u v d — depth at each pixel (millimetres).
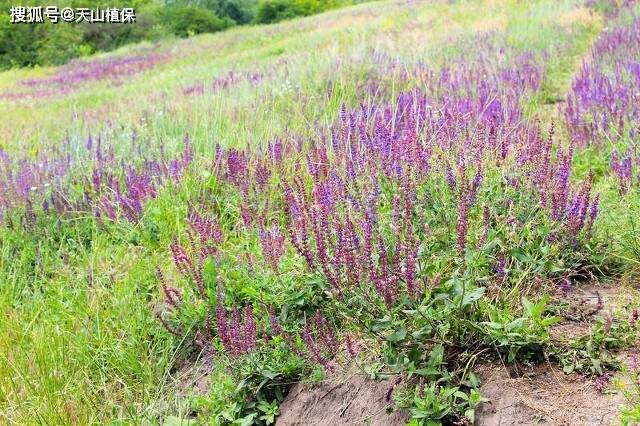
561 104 6703
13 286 4105
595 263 3088
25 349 3580
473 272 2783
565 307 2803
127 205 4688
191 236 3807
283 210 4133
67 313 3785
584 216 2963
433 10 21250
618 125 4961
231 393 2943
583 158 4727
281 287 3188
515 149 3455
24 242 4758
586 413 2301
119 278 4059
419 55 8898
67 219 4918
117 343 3516
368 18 25359
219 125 6066
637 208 3385
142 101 11031
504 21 14539
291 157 4801
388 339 2516
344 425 2662
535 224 3049
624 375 2416
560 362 2549
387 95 6664
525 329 2541
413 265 2545
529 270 2850
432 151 3551
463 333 2613
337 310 2992
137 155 5922
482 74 7391
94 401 3209
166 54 27266
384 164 3434
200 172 4867
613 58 7973
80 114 11195
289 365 2930
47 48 35750
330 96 6832
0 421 3096
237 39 28641
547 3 16500
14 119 12344
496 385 2494
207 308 3352
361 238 2938
